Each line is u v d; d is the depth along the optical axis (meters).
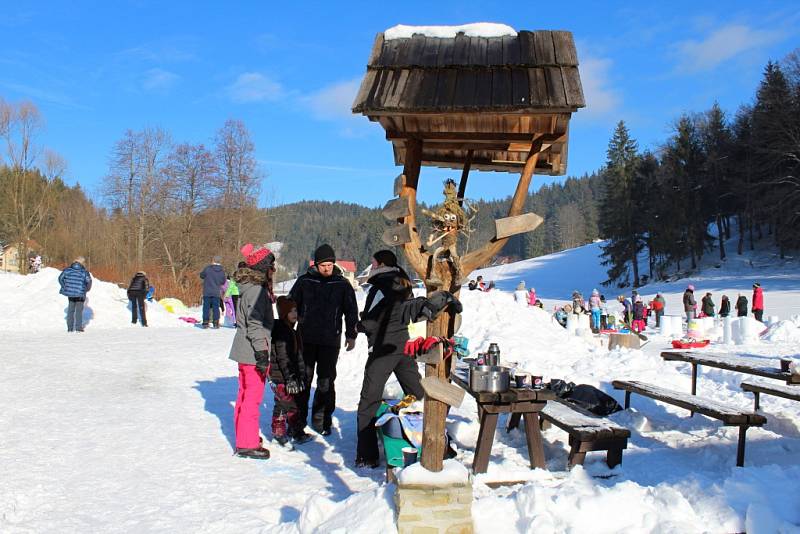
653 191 61.72
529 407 4.96
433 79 3.92
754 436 6.02
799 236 50.44
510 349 11.34
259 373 5.50
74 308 15.23
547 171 6.00
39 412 6.79
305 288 6.13
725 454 5.46
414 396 5.38
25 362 9.99
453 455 5.44
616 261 62.44
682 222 58.28
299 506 4.29
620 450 5.00
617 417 7.02
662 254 62.78
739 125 59.00
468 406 7.63
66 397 7.60
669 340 20.20
